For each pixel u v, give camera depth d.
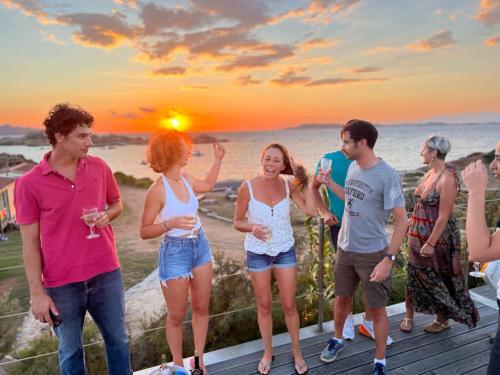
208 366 2.39
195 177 2.30
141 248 18.11
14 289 9.86
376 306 2.19
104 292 1.84
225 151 2.40
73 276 1.71
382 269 2.04
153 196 1.96
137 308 6.02
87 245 1.74
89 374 3.28
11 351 4.09
